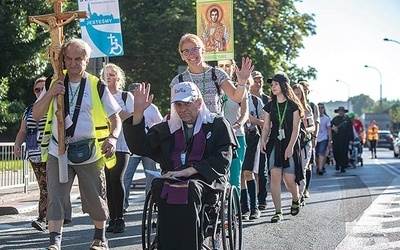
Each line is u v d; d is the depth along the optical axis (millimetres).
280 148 9531
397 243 7938
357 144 25469
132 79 34094
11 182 12914
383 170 22875
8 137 26672
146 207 5793
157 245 5703
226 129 6078
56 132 6477
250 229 8977
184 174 5824
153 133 6082
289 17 36781
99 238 6750
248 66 7398
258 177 10969
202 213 5684
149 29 32719
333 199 12648
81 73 6570
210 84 7504
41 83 8836
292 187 9797
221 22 11305
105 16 10430
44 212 8914
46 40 24375
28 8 23641
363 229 8961
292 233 8648
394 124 85250
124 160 8625
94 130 6555
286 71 38500
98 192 6594
